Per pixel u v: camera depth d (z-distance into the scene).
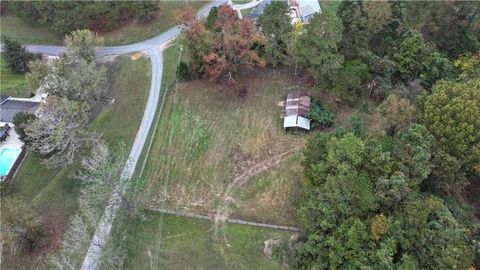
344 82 61.94
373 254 42.12
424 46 68.69
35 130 57.50
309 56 62.22
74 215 57.22
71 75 67.19
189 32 66.25
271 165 59.91
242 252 51.22
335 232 44.47
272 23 66.44
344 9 71.81
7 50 81.19
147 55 81.38
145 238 53.28
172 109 69.25
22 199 59.00
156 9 88.06
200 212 55.53
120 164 56.22
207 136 64.56
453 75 68.25
